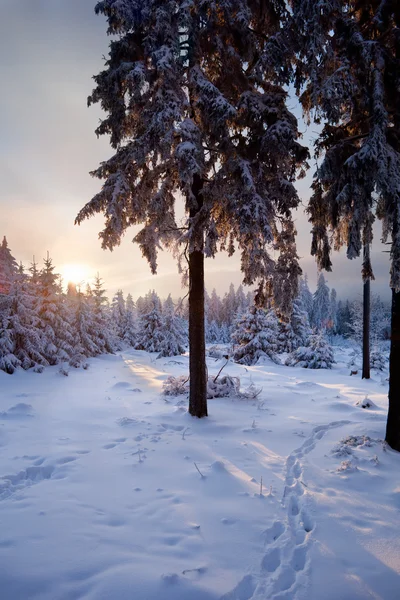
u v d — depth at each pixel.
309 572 3.16
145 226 9.18
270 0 8.11
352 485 5.02
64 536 3.65
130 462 5.97
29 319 17.78
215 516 4.22
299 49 7.52
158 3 7.78
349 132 7.73
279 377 18.55
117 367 21.84
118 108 8.41
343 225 8.03
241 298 78.81
